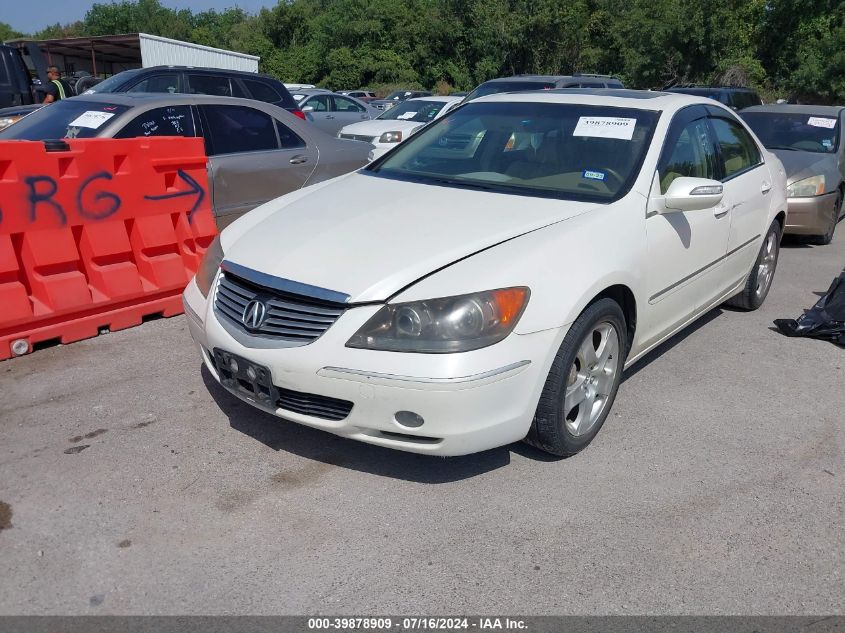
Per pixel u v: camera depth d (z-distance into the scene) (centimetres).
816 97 3397
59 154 452
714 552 288
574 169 396
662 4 3522
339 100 1822
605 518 308
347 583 266
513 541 292
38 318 451
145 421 376
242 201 645
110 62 2425
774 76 3725
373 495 319
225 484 324
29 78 1284
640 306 373
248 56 2303
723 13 3394
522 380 301
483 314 291
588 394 351
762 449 369
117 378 425
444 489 325
